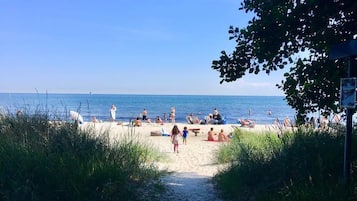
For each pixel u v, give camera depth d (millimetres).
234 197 6871
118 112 71438
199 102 140000
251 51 6566
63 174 5395
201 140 23938
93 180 5605
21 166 5367
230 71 6762
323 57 6391
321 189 5086
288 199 5277
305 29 6070
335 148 6203
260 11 6289
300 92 6828
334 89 6484
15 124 7262
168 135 26000
